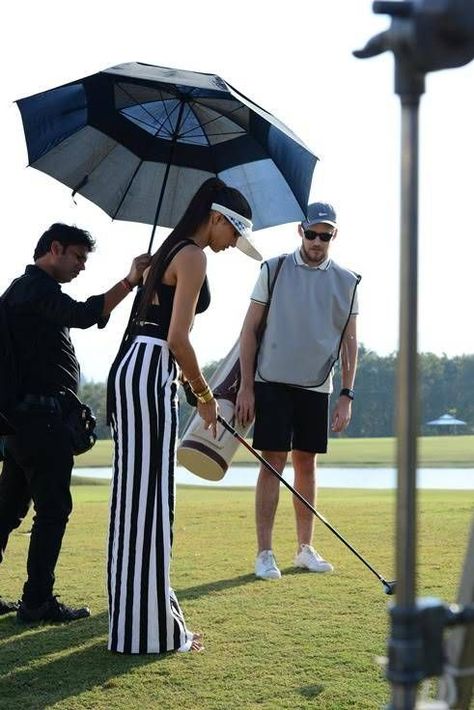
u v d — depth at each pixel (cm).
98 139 680
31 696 495
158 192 698
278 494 802
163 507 565
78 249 655
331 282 820
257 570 778
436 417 13662
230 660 546
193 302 558
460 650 286
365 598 689
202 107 661
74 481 2852
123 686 507
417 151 227
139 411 559
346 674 514
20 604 658
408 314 226
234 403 816
